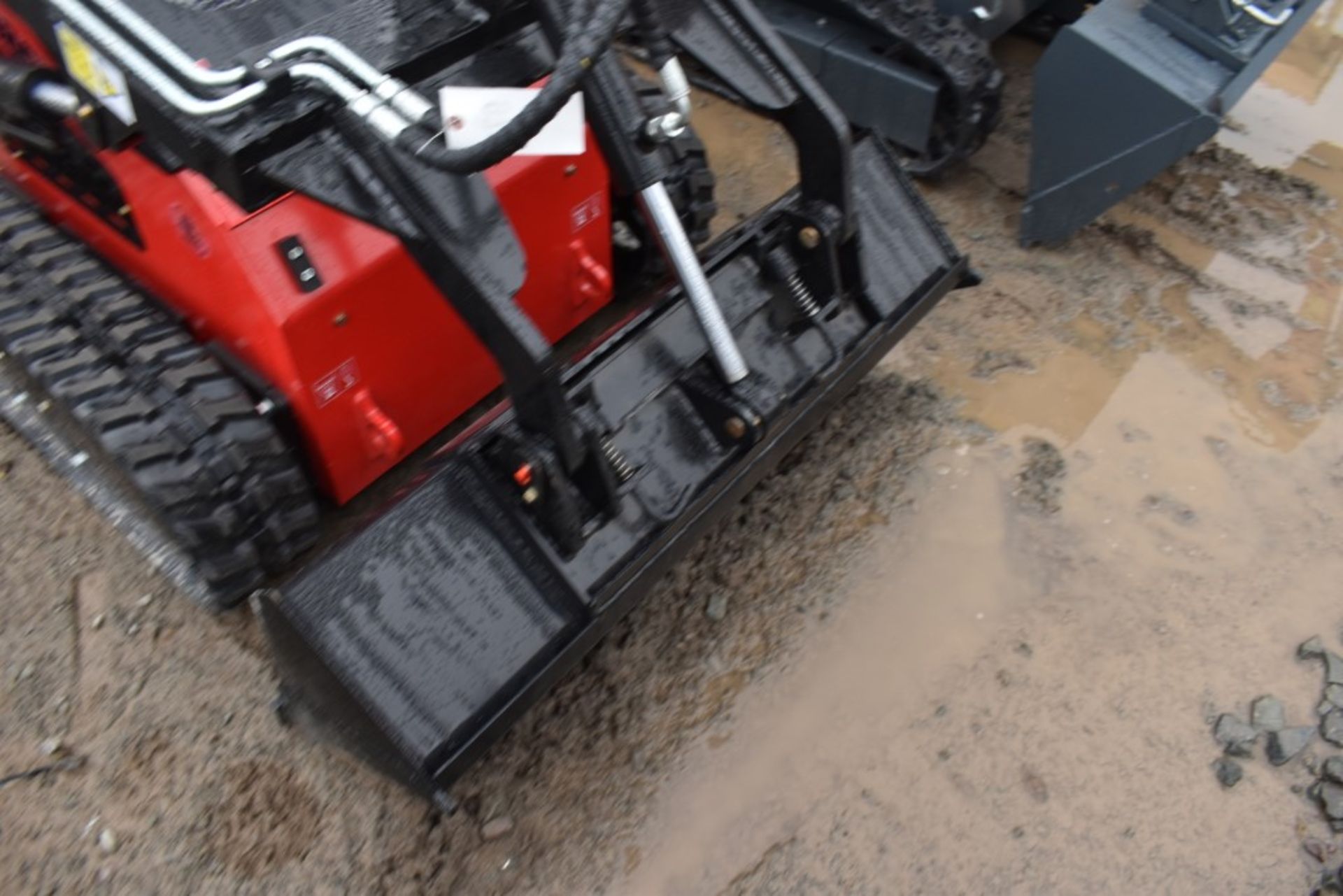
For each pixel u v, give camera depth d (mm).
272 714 2295
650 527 2066
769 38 2158
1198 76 3008
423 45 1850
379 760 1909
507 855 2115
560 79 1438
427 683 1820
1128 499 2805
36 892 2031
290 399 2213
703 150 3012
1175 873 2145
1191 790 2266
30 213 2594
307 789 2186
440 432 2771
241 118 1600
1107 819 2213
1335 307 3355
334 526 2611
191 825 2129
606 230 2736
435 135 1576
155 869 2068
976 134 3592
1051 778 2270
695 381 2164
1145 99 3025
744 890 2088
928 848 2158
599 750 2271
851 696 2385
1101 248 3512
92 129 2021
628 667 2402
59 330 2320
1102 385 3080
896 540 2680
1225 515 2781
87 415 2107
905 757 2291
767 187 3672
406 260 2170
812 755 2289
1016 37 4520
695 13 2109
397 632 1813
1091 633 2525
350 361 2232
